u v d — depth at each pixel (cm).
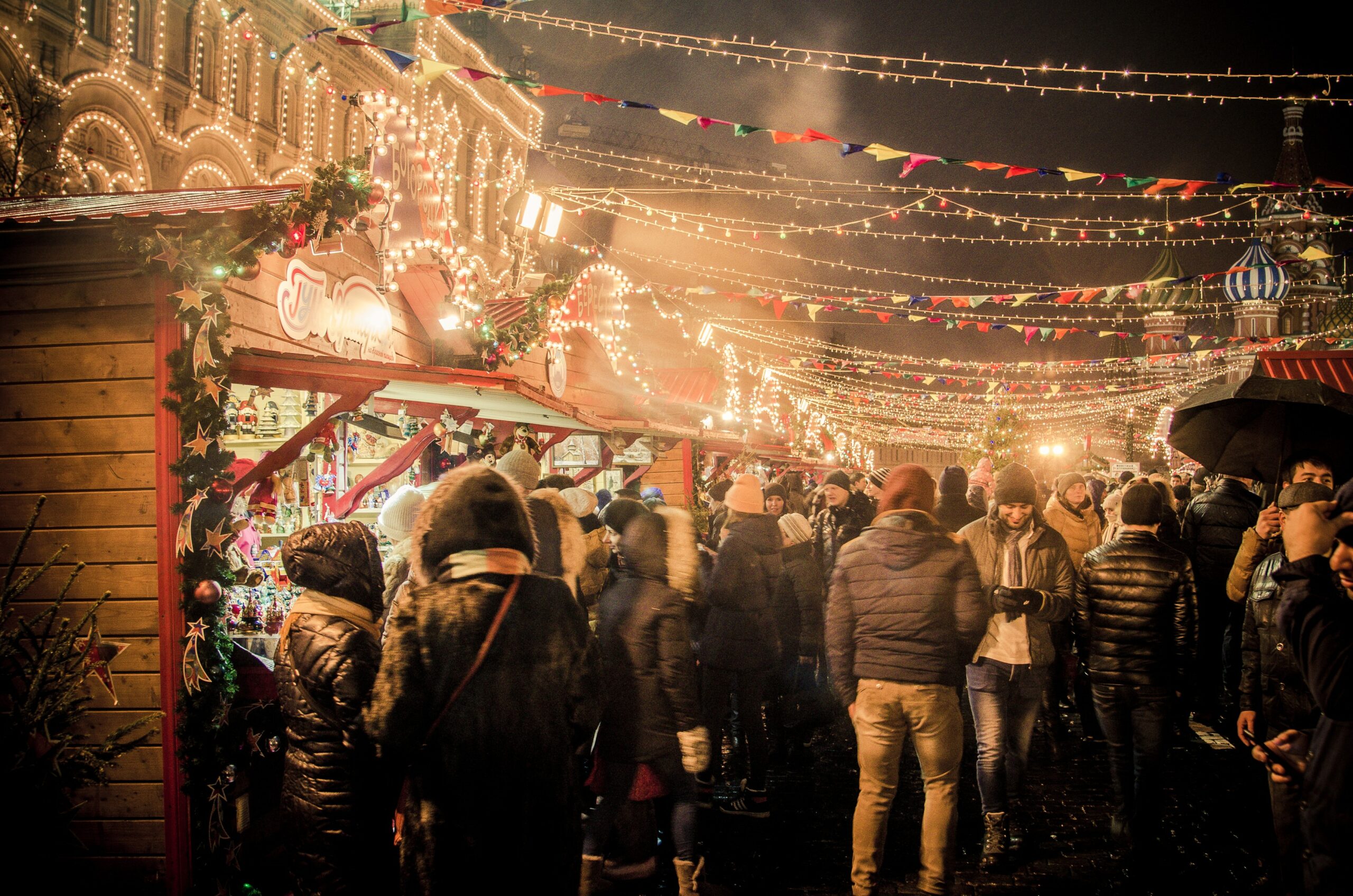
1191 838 516
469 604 249
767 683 664
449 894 238
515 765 243
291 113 1959
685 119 682
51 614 355
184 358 431
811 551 689
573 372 1116
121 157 1523
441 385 579
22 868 348
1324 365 1080
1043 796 592
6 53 1304
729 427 1716
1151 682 457
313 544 318
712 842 516
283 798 313
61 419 437
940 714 396
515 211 925
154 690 424
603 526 548
